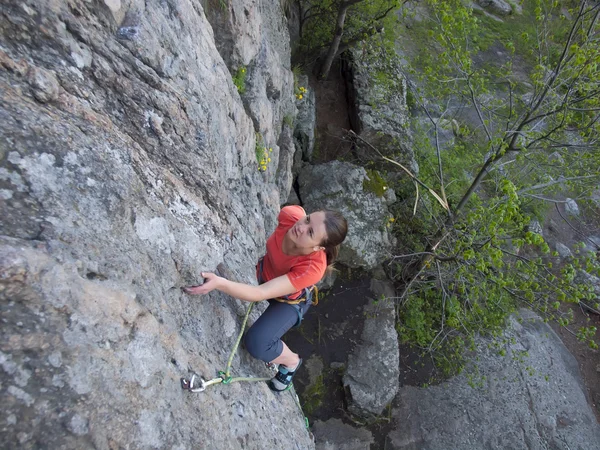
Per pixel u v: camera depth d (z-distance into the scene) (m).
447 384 8.41
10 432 1.25
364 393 7.32
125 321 1.70
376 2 10.51
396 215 9.70
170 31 2.81
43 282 1.46
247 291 2.42
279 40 6.79
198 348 2.28
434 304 9.24
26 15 1.84
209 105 3.22
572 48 6.03
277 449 2.58
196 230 2.56
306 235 2.46
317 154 10.16
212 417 2.07
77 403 1.42
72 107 1.95
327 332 8.00
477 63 15.69
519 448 7.91
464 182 10.64
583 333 6.15
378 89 10.48
